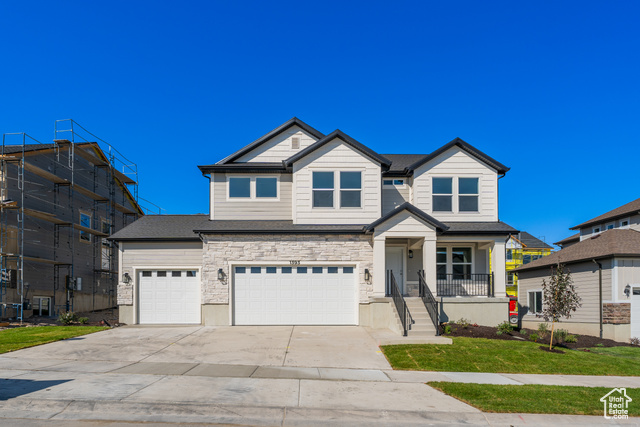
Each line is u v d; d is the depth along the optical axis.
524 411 7.60
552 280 14.88
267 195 19.05
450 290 19.17
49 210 24.23
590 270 18.75
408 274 19.42
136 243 18.16
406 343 13.45
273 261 17.42
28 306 22.16
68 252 25.78
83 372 9.74
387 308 16.73
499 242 18.08
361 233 17.58
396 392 8.66
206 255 17.42
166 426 6.79
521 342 14.39
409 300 16.39
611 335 17.17
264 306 17.38
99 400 7.52
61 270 25.14
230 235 17.50
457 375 10.41
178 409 7.32
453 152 19.31
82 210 27.48
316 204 18.11
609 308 17.33
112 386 8.51
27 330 15.83
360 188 18.19
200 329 16.28
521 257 43.75
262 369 10.41
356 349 12.95
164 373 9.75
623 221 28.17
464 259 19.64
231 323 17.17
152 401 7.54
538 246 48.44
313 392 8.48
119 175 32.69
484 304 17.28
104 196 30.39
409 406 7.75
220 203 18.95
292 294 17.47
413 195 19.12
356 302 17.38
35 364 10.58
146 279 18.09
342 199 18.16
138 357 11.54
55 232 24.61
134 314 17.81
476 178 19.28
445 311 17.16
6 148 22.83
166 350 12.47
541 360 12.09
